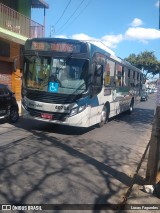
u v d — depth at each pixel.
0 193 6.00
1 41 21.47
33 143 10.37
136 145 11.41
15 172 7.25
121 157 9.39
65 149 9.83
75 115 11.62
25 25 23.95
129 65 19.59
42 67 12.06
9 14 22.12
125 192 6.45
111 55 14.68
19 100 24.16
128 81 19.64
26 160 8.27
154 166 6.63
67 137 11.80
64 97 11.63
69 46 11.82
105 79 13.82
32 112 12.15
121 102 18.17
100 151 9.95
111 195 6.27
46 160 8.41
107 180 7.15
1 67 22.36
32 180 6.79
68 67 11.76
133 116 21.11
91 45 11.80
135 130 14.89
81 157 9.02
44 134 12.03
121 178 7.35
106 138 12.19
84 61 11.68
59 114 11.73
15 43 23.17
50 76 11.85
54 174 7.29
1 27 21.19
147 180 6.88
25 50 12.41
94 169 7.93
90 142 11.19
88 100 11.80
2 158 8.35
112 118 19.05
